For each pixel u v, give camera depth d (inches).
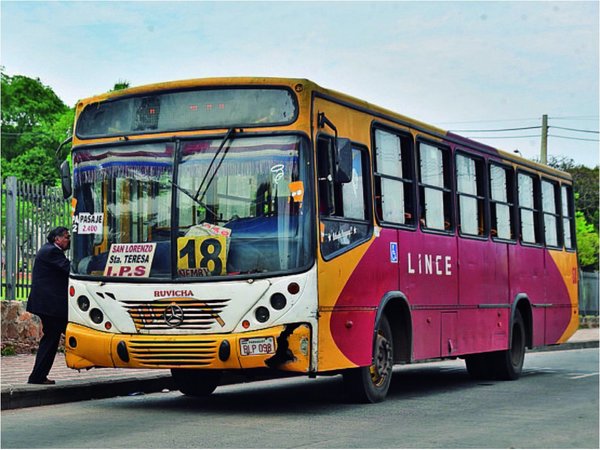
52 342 485.7
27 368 586.9
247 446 340.2
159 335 423.8
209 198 425.4
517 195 676.7
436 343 536.4
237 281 414.6
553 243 745.6
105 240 441.4
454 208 573.3
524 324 687.1
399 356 504.4
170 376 551.2
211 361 414.0
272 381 631.2
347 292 442.0
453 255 565.6
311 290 413.1
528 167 700.7
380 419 417.7
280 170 419.8
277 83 426.0
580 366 802.8
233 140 426.9
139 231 434.3
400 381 649.0
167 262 426.0
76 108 461.1
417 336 513.3
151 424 397.4
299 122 421.4
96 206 446.6
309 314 412.2
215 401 492.1
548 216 738.2
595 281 1615.4
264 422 405.1
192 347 416.2
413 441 354.0
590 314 1589.6
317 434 370.3
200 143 430.3
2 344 682.2
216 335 414.3
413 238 516.1
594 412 450.3
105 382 507.2
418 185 528.7
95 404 475.8
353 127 463.5
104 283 435.5
